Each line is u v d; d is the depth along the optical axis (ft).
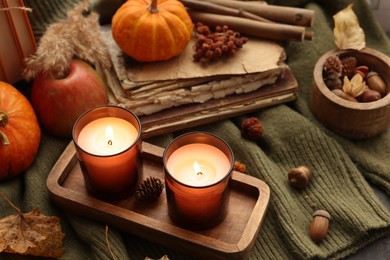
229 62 2.72
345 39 2.77
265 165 2.56
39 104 2.58
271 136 2.67
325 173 2.59
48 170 2.54
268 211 2.48
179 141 2.30
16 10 2.54
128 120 2.40
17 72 2.69
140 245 2.42
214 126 2.72
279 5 3.06
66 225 2.43
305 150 2.64
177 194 2.23
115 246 2.34
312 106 2.76
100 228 2.38
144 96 2.64
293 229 2.40
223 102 2.71
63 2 2.81
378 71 2.77
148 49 2.67
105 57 2.70
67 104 2.55
